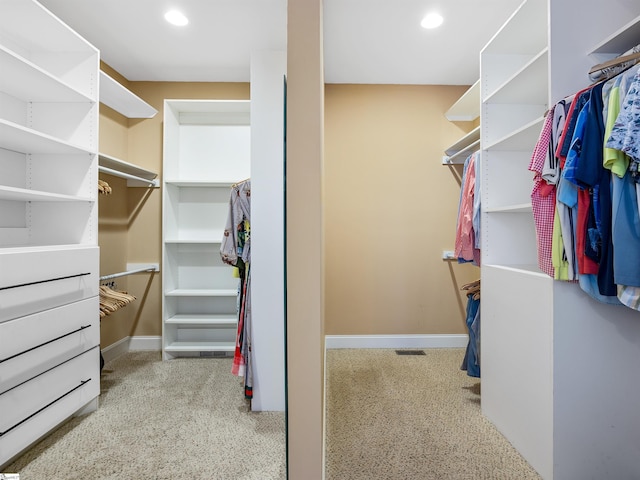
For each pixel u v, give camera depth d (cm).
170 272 309
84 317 196
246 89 327
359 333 331
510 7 224
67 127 210
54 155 209
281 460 162
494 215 202
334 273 331
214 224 328
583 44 145
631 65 126
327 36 255
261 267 211
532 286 155
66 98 204
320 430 122
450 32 250
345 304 331
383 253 332
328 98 332
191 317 313
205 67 300
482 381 205
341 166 332
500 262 202
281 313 211
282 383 210
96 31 247
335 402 218
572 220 134
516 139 180
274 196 212
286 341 127
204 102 300
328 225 331
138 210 323
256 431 186
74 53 211
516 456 164
